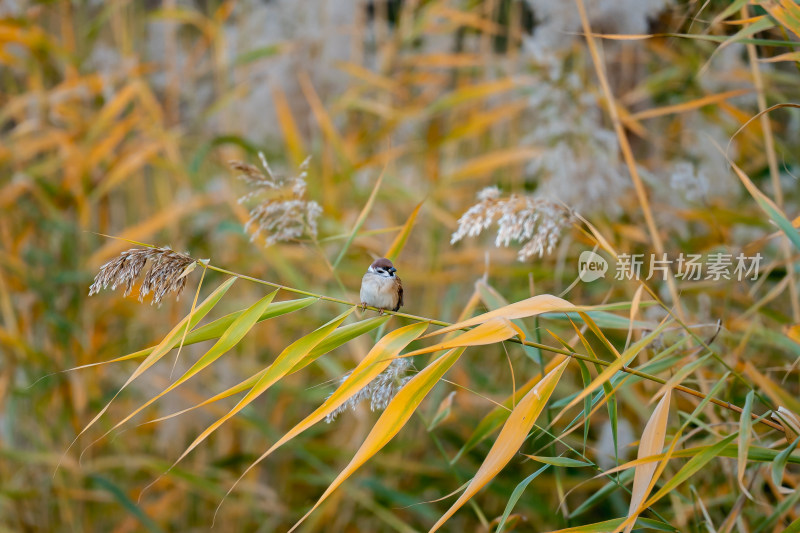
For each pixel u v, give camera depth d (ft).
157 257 68.59
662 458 68.44
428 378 68.59
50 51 72.49
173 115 73.46
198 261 68.64
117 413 72.79
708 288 70.79
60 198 72.59
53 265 72.54
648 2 71.82
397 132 73.46
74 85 72.64
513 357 72.38
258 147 72.54
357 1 73.56
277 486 72.79
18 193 72.38
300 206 69.51
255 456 72.13
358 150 73.36
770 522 69.05
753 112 72.28
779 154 72.13
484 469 68.54
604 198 71.36
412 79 73.41
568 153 71.41
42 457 71.97
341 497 72.33
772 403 69.97
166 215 72.28
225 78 73.31
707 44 72.23
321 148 73.15
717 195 72.28
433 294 72.84
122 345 72.90
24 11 72.90
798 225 68.95
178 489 72.59
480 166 72.13
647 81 72.64
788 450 68.54
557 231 68.95
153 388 72.64
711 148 72.33
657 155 73.00
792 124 72.43
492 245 72.79
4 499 72.02
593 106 71.67
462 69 73.77
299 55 73.41
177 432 72.59
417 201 72.33
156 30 73.97
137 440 72.84
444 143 72.69
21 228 72.69
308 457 71.97
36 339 72.59
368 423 72.38
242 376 72.64
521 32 73.26
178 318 72.64
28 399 72.59
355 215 72.69
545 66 71.72
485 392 72.23
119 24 73.36
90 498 72.18
